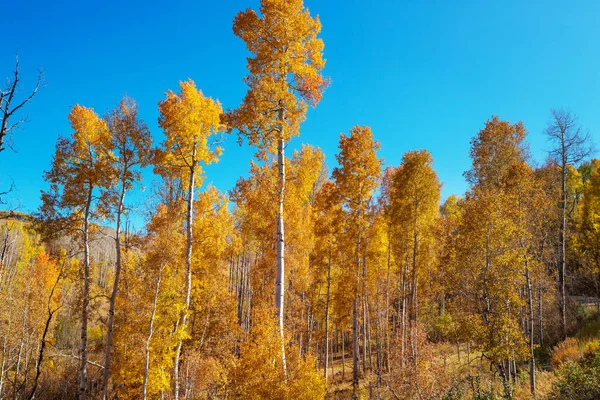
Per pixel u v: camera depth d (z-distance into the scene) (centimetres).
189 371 1454
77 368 2256
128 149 1389
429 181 1983
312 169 1897
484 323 1312
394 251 2156
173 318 1282
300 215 1797
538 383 1288
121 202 1368
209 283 1736
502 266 1327
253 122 1028
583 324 1875
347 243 1753
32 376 1883
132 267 1393
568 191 2838
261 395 833
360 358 2744
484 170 1981
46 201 1316
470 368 1662
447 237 1694
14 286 2108
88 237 1391
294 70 1034
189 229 1363
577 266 2717
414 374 1263
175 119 1338
